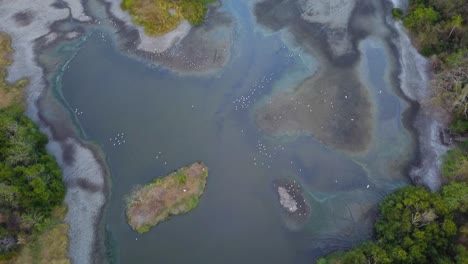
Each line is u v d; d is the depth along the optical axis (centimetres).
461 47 6888
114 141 6378
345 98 6775
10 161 5375
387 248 4962
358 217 5594
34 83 6962
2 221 5025
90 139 6391
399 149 6228
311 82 6969
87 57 7362
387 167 6059
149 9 7681
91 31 7656
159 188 5812
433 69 7025
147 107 6781
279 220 5634
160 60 7269
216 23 7725
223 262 5359
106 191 5862
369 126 6475
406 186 5691
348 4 8012
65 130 6462
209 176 6022
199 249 5447
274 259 5375
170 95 6906
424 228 4953
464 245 4894
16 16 7788
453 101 6316
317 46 7444
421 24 7312
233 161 6175
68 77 7112
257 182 5969
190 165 6097
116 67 7244
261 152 6244
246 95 6850
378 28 7694
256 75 7081
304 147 6278
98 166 6088
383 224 5272
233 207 5756
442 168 5769
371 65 7200
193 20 7612
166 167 6097
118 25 7694
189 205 5728
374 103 6738
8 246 4966
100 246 5406
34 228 5247
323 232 5509
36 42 7475
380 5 8031
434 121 6469
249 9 7981
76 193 5778
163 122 6606
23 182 5297
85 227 5519
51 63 7250
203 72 7125
